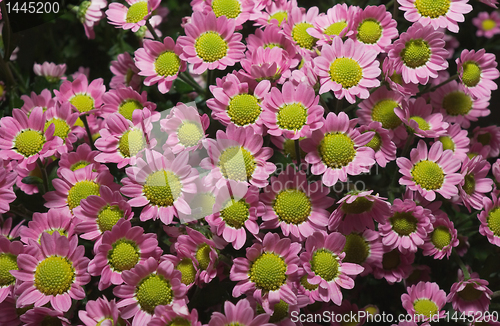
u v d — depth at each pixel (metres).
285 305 0.63
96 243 0.63
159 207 0.63
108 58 0.83
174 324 0.61
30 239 0.63
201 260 0.63
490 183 0.68
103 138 0.65
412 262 0.68
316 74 0.65
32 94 0.69
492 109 0.88
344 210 0.65
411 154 0.66
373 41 0.68
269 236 0.62
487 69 0.70
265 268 0.62
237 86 0.65
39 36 0.84
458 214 0.73
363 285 0.72
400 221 0.66
